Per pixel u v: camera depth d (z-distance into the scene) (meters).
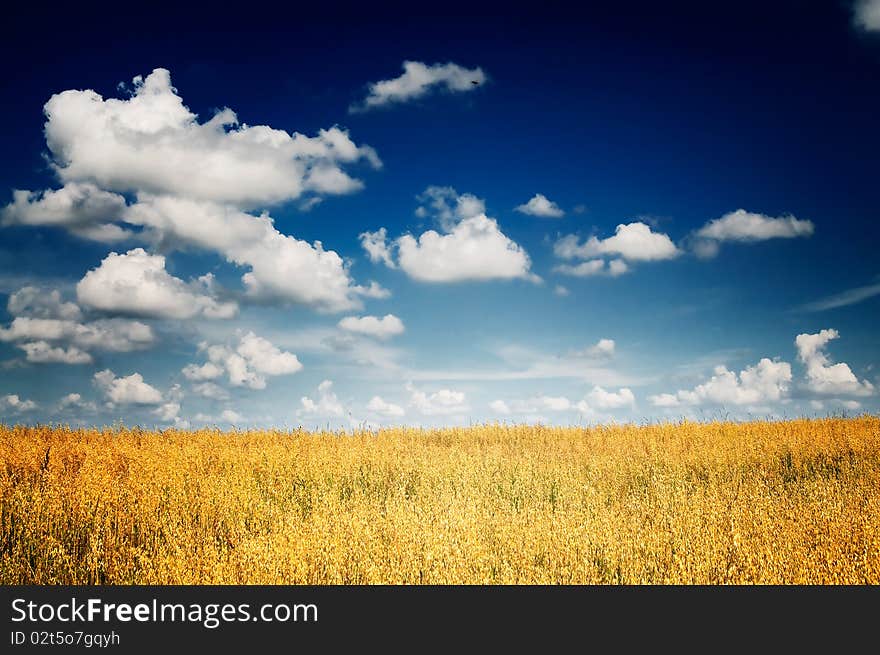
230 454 13.87
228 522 9.48
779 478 13.15
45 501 9.57
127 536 8.90
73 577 7.52
